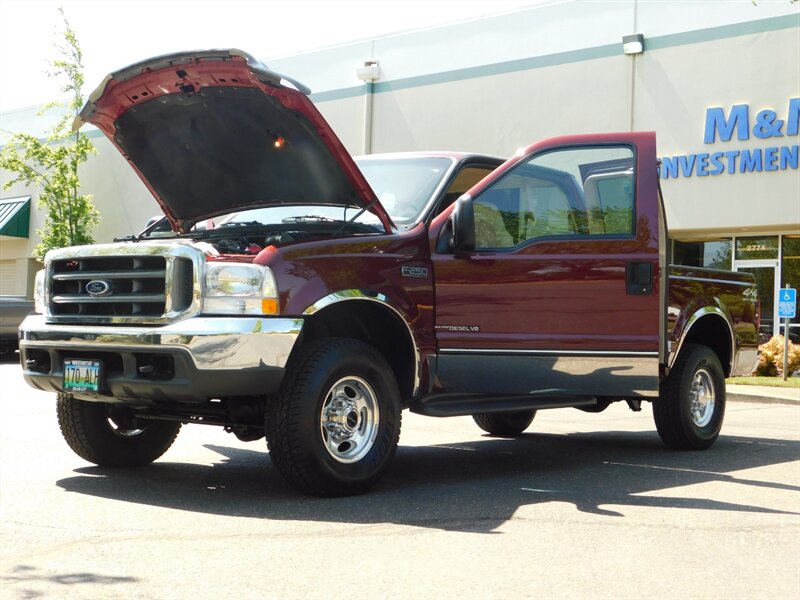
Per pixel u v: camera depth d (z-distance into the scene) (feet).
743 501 18.31
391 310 19.02
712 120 65.92
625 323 21.22
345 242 18.67
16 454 23.77
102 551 14.12
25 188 111.45
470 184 22.20
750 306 28.32
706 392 26.37
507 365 20.42
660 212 23.62
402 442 27.43
